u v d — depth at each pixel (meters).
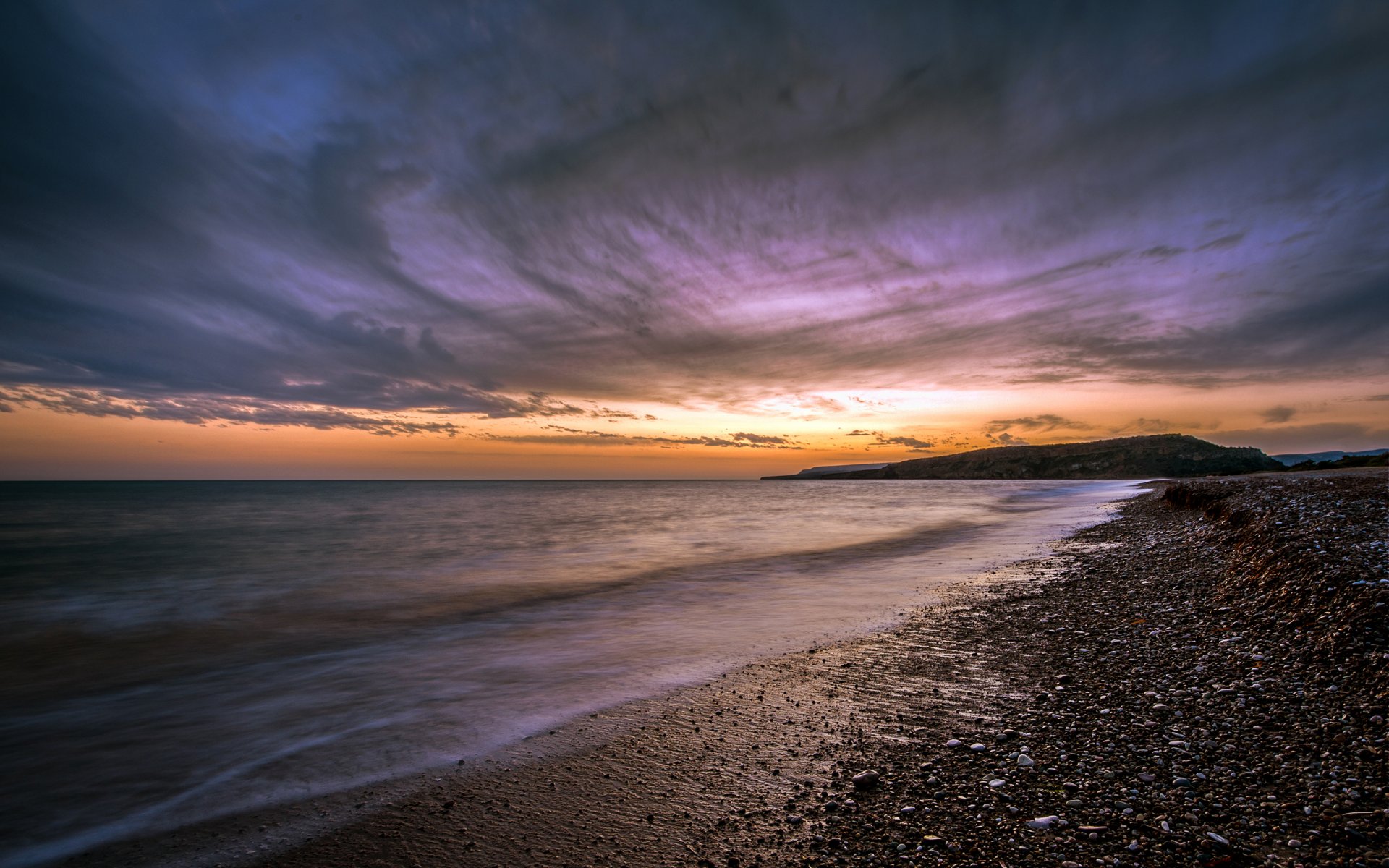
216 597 15.52
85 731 7.09
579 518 43.47
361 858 4.35
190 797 5.45
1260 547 12.12
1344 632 6.75
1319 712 5.34
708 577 17.14
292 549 25.59
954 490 102.25
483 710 7.21
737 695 7.26
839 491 103.62
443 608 13.93
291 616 13.38
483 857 4.25
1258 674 6.47
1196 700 6.03
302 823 4.88
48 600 15.50
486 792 5.21
